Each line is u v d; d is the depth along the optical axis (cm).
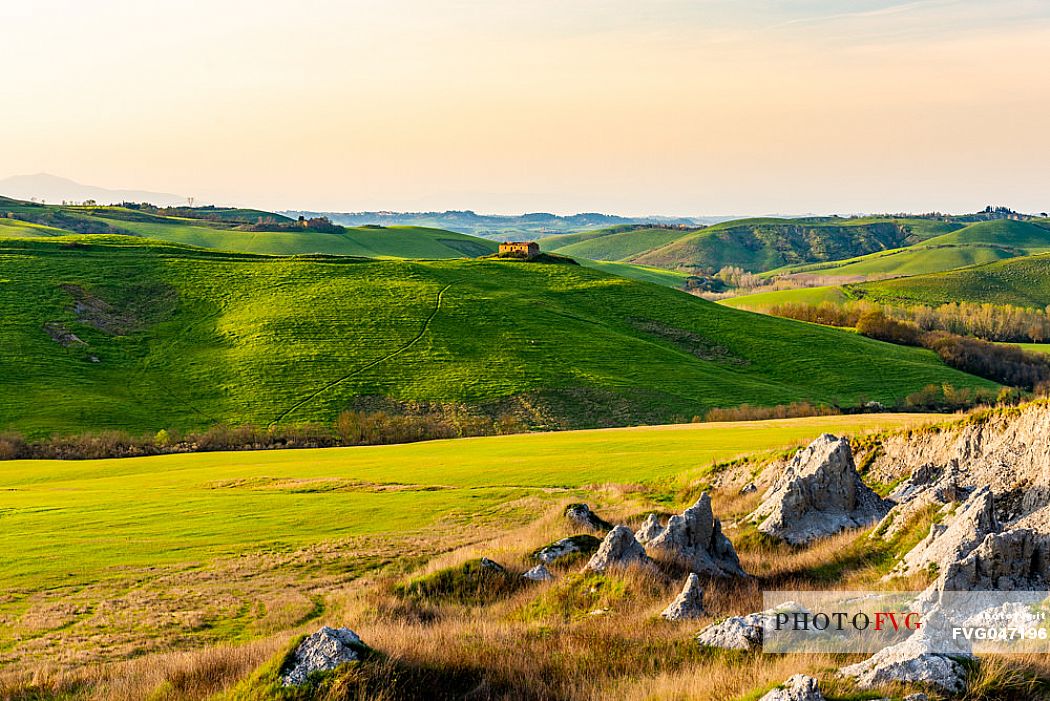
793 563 2492
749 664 1515
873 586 2003
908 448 3503
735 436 6378
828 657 1478
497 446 6950
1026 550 1677
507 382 11481
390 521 4081
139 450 8550
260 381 11231
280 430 9625
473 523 3978
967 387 12119
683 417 10650
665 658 1647
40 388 10425
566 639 1811
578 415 10675
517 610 2298
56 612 2655
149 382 11188
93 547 3594
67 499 4838
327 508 4428
